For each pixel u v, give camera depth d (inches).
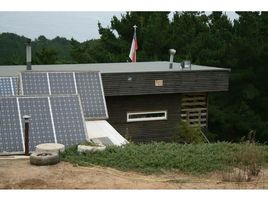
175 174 360.2
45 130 454.9
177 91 751.7
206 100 841.5
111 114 725.3
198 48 1363.2
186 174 362.3
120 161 384.5
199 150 432.5
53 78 607.8
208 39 1384.1
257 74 1322.6
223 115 1234.6
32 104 474.0
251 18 1342.3
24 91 580.1
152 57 1382.9
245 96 1283.2
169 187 311.6
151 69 765.3
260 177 358.6
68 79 613.6
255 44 1282.0
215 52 1336.1
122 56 1406.3
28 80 593.0
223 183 332.8
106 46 1482.5
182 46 1414.9
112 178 333.1
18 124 450.6
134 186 309.9
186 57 1294.3
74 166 368.8
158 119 765.3
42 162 366.0
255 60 1305.4
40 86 592.4
